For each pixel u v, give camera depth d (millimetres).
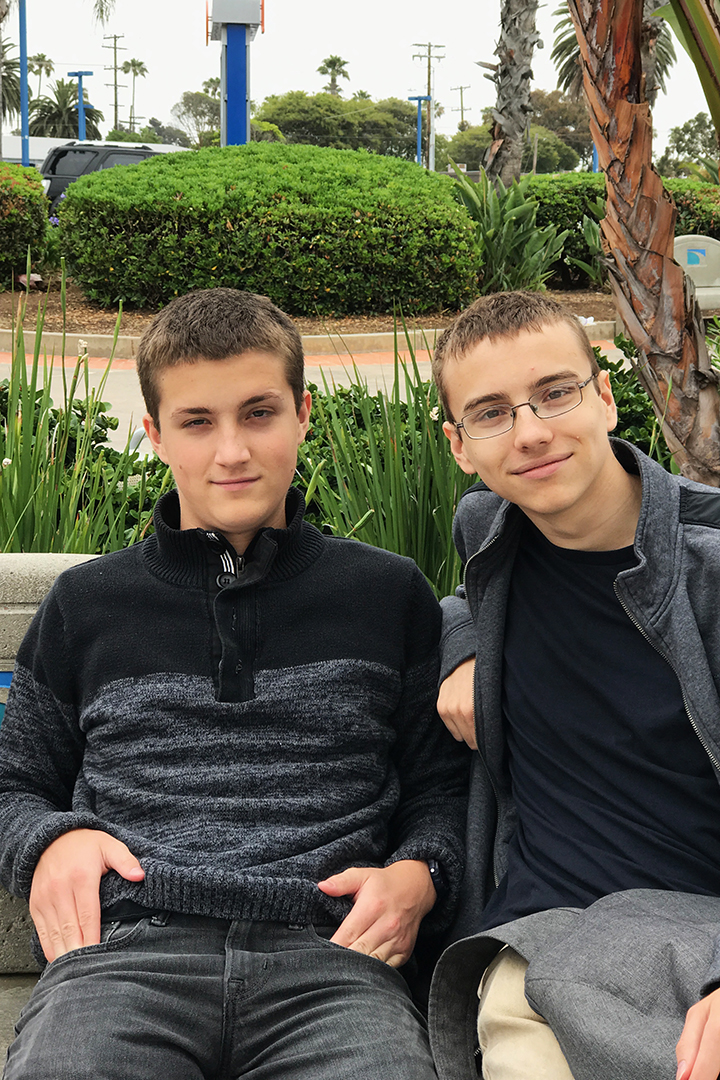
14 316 2754
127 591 1757
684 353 2615
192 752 1682
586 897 1495
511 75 13445
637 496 1688
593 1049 1240
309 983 1528
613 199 2590
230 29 13031
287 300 10320
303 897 1578
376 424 3232
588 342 1656
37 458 2660
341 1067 1407
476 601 1765
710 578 1539
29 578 1968
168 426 1759
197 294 1801
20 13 28250
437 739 1889
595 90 2520
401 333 9820
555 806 1607
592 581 1643
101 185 10273
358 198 10273
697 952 1281
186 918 1570
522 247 11531
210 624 1736
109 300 10281
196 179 10227
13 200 10961
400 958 1639
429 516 2656
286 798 1672
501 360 1596
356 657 1771
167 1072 1416
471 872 1766
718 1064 1153
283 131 92688
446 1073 1486
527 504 1615
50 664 1774
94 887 1577
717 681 1525
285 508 1853
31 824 1674
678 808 1521
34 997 1518
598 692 1591
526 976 1362
